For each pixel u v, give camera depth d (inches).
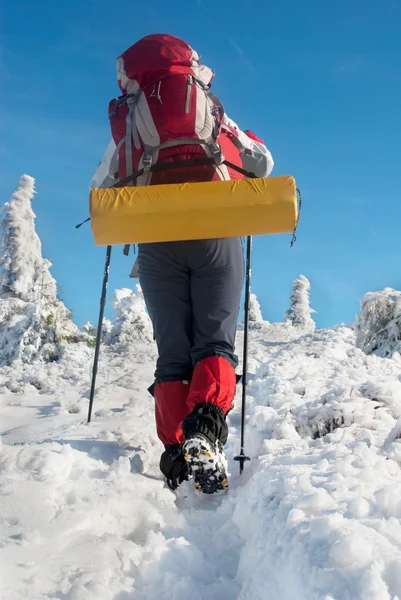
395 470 115.3
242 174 145.9
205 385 132.0
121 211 130.2
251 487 118.2
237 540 108.0
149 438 166.7
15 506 107.4
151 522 115.1
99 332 173.6
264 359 395.2
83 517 106.3
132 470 142.0
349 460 115.7
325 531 84.9
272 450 145.7
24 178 606.5
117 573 92.8
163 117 134.9
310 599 74.5
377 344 439.2
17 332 477.7
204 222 130.2
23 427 186.4
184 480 138.1
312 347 438.6
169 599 89.7
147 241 133.8
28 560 90.2
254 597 87.5
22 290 570.3
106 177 150.0
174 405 141.1
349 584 72.5
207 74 142.6
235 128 148.8
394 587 71.3
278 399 208.5
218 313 139.9
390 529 85.4
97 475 132.6
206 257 139.3
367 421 157.2
